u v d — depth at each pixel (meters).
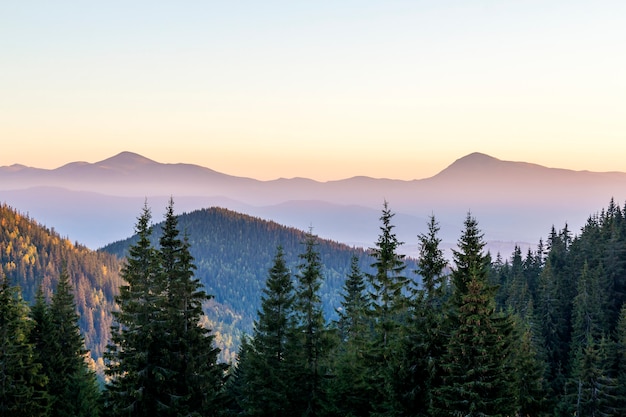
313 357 37.31
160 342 34.50
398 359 31.72
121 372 33.56
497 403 27.48
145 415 33.94
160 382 34.34
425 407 30.88
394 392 31.38
